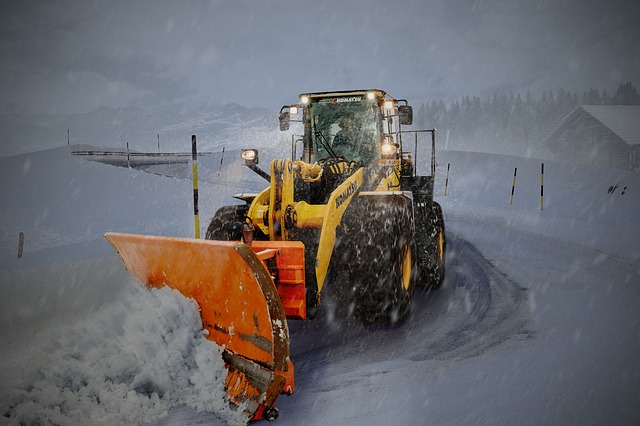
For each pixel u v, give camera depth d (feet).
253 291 10.46
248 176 90.07
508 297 19.72
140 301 11.96
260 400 10.12
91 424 9.62
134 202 55.42
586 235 34.73
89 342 11.18
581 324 16.20
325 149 21.61
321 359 13.71
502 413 10.46
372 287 15.84
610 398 11.05
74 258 31.17
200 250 11.05
